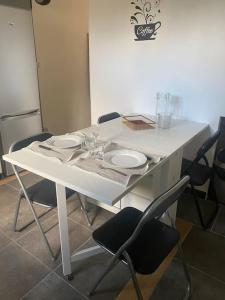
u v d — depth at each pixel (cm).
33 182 273
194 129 212
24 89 276
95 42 274
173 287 152
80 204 220
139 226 105
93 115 309
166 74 240
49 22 327
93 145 162
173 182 179
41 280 155
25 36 264
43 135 196
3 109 262
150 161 141
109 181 122
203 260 171
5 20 243
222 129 212
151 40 238
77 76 391
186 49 222
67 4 343
